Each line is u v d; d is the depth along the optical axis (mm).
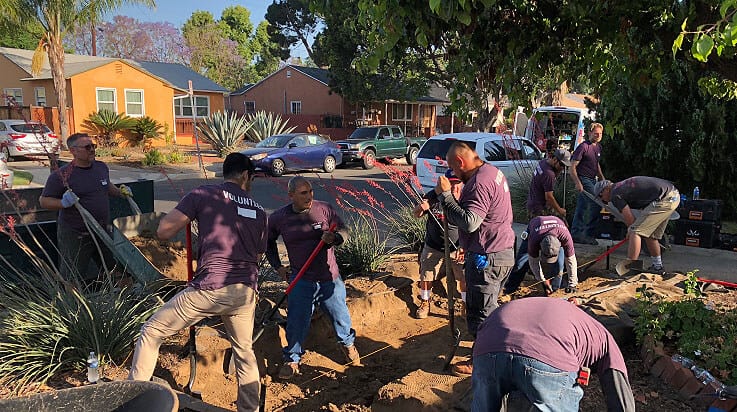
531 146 12008
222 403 4191
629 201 6152
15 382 4000
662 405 3551
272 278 6496
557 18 4043
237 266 3688
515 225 9344
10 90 27656
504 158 11398
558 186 9320
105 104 25609
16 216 7035
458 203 4074
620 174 11078
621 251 7562
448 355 4367
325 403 4297
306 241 4535
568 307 2732
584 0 3617
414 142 23562
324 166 19625
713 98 9328
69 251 5414
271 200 13273
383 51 3529
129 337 4379
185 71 31812
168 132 27844
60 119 21953
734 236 7879
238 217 3709
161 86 27203
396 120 37500
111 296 4664
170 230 3627
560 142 14695
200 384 4379
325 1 4055
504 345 2566
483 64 4402
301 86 37688
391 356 5012
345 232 4574
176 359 4473
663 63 4016
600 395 3635
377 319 5785
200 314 3660
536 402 2494
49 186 5250
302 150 18828
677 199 5973
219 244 3645
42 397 2646
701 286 5527
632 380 3875
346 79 28953
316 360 4984
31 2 20078
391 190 14633
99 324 4309
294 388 4520
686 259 7199
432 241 5629
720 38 2455
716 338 3916
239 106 41125
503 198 4070
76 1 21078
